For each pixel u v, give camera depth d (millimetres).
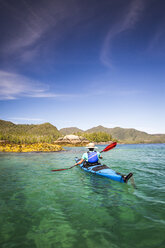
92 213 2730
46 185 4523
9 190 4082
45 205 3115
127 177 4449
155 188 4152
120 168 7004
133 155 13961
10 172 6398
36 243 1939
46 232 2180
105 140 104375
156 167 7281
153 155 13922
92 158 6109
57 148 20922
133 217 2564
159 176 5492
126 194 3695
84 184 4586
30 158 11406
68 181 4934
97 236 2064
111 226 2303
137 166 7547
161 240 1953
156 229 2193
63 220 2504
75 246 1871
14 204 3178
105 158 11359
